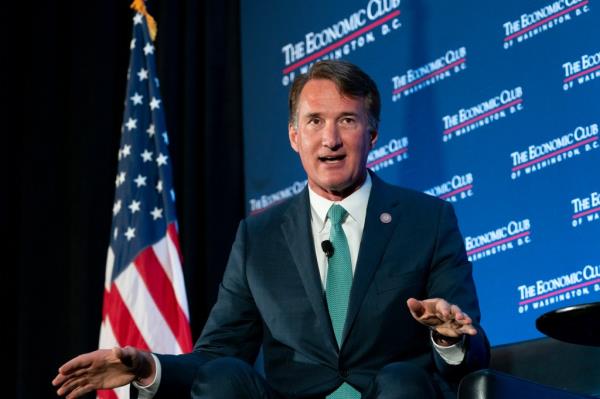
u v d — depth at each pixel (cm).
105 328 473
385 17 479
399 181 459
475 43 446
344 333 296
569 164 409
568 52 416
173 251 480
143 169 501
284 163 500
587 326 268
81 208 549
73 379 266
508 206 423
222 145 535
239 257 327
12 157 561
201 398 256
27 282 541
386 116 469
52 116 562
